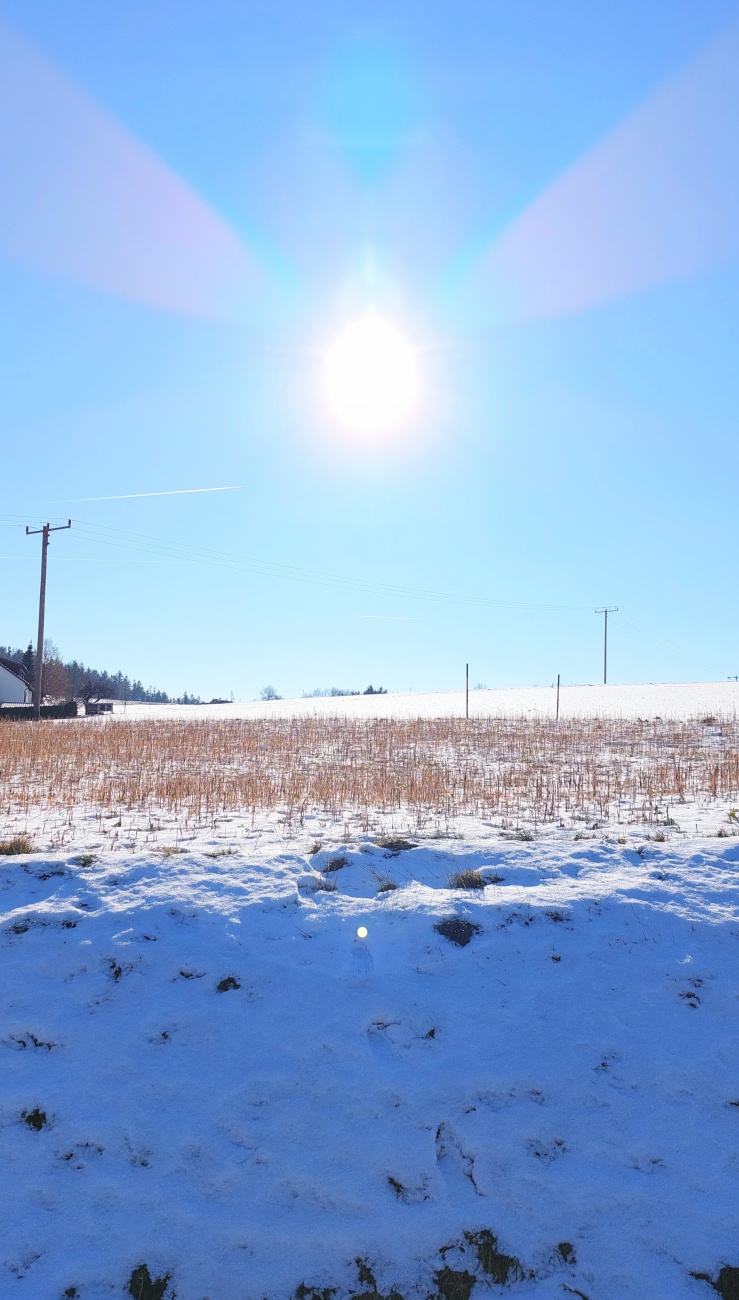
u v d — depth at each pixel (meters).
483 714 32.59
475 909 6.91
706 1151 4.99
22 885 7.21
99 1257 4.52
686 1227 4.62
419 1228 4.65
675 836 8.85
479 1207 4.75
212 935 6.53
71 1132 5.04
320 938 6.60
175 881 7.28
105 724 28.06
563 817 10.23
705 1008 5.95
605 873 7.66
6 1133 5.04
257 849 8.35
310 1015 5.79
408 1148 4.98
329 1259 4.55
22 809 11.12
